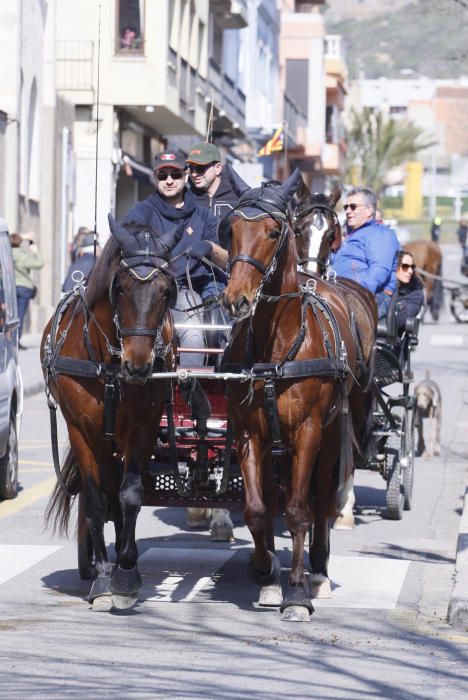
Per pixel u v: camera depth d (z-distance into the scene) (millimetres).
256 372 11305
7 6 40594
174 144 57250
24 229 42438
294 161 90688
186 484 12367
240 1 61625
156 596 12281
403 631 11102
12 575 13078
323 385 11508
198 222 13547
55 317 12055
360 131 120375
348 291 13922
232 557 14086
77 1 45625
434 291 51719
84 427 11648
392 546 14906
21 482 18703
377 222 16375
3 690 9117
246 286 10758
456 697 9133
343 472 12133
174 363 12133
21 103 42031
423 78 190500
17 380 17422
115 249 11156
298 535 11469
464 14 36719
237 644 10539
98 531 11805
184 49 49750
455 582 12039
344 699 9023
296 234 14891
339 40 100375
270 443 11523
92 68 45219
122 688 9195
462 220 68812
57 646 10398
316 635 10883
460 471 20578
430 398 21688
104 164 45125
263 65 77000
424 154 174125
